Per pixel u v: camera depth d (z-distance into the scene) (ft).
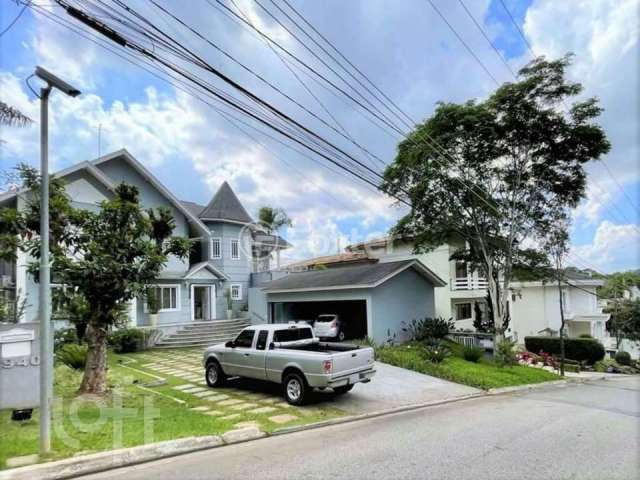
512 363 56.49
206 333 69.72
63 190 31.55
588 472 17.29
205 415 26.61
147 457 18.88
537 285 100.94
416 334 62.75
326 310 83.56
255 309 79.36
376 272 62.69
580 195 55.01
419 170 54.90
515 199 56.18
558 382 52.70
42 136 19.27
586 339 87.81
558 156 52.75
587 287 104.83
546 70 49.06
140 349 60.64
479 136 52.65
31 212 29.32
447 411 30.45
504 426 25.46
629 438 22.86
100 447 19.45
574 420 27.68
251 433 22.86
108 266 28.60
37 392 24.25
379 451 19.99
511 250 57.98
